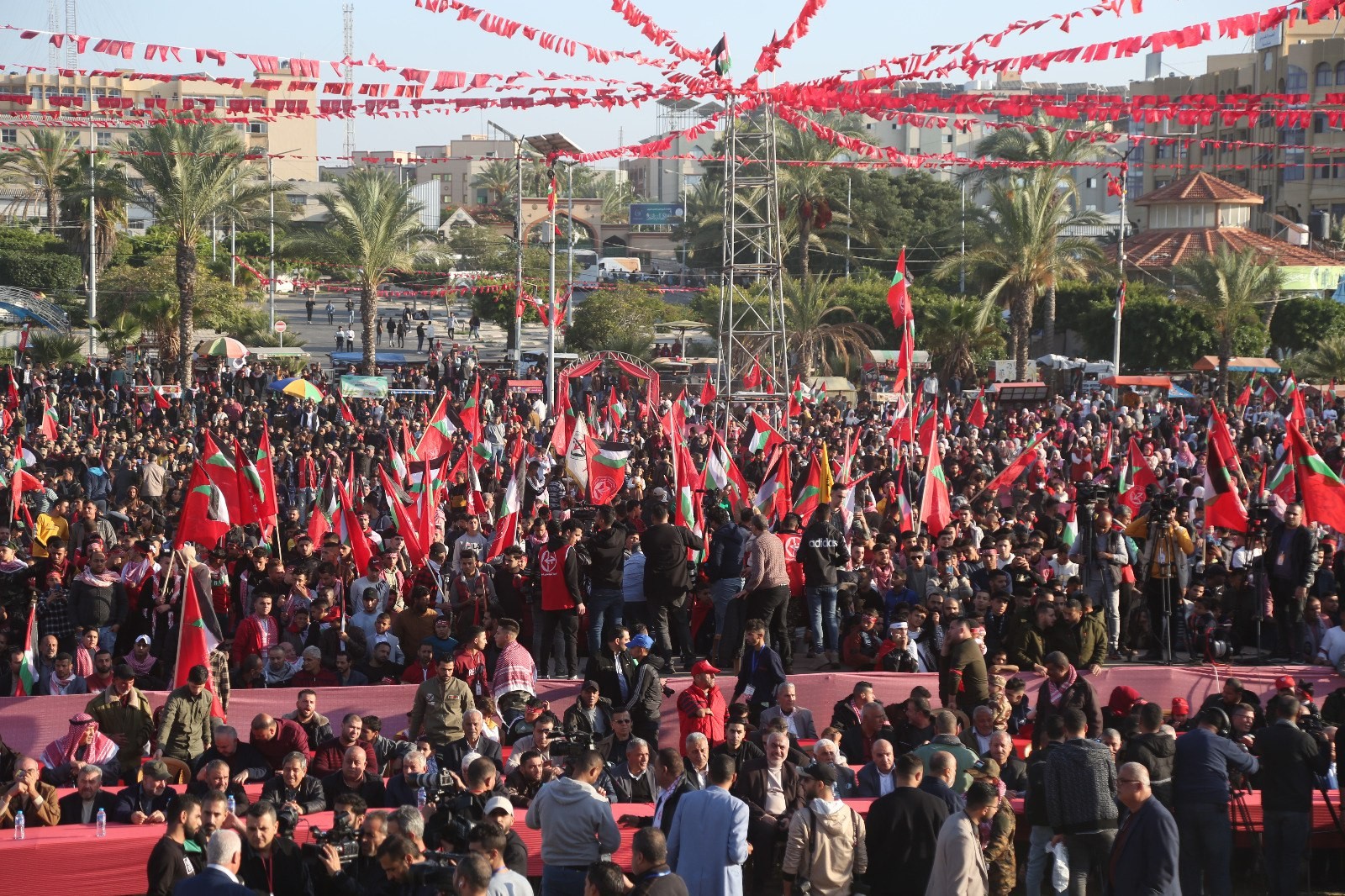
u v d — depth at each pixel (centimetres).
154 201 5925
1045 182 5612
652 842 846
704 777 1103
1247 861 1270
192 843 976
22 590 1673
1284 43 9719
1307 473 1672
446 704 1311
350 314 8075
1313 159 9594
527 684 1414
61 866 1086
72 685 1471
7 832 1104
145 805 1162
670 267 12750
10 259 8112
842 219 7844
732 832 962
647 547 1648
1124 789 972
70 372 5553
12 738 1402
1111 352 6250
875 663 1586
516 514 1828
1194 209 7894
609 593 1630
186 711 1274
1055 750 1079
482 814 1030
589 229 13712
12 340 6681
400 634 1554
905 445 2602
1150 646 1730
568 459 2238
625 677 1413
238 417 4050
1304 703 1305
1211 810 1093
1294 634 1656
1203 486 2166
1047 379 5891
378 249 6322
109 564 1683
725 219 3491
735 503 2050
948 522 1956
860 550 1747
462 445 2962
